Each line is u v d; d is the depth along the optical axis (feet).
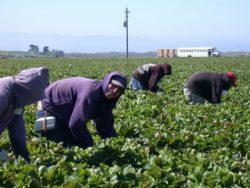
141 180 14.32
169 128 23.67
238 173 16.52
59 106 16.67
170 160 16.63
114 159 16.78
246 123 25.75
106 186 13.55
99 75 64.59
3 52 429.79
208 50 289.33
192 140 21.16
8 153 16.66
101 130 17.56
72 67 90.43
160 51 276.62
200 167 16.08
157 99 33.40
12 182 13.60
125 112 27.55
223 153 19.54
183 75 65.36
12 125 14.61
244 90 45.91
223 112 28.17
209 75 30.55
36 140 17.92
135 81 36.96
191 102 31.19
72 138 17.53
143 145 20.04
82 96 15.72
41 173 13.94
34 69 13.85
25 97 13.60
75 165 15.08
